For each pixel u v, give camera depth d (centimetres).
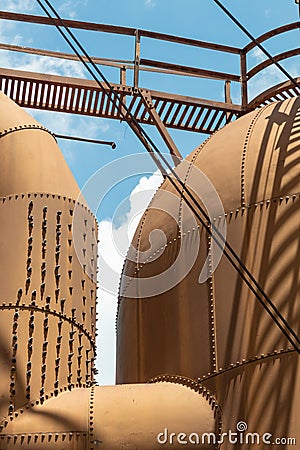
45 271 1159
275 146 1208
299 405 1060
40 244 1173
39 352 1114
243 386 1096
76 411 1084
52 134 1309
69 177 1264
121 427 1077
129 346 1284
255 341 1107
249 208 1172
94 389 1123
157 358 1217
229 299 1145
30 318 1127
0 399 1081
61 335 1138
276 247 1134
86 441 1065
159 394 1117
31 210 1190
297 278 1110
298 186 1156
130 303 1302
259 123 1266
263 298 1116
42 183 1214
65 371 1123
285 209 1148
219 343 1134
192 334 1168
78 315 1166
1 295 1134
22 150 1239
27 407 1084
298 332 1088
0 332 1113
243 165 1213
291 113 1251
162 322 1226
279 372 1082
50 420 1072
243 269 1144
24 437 1059
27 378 1097
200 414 1096
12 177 1212
